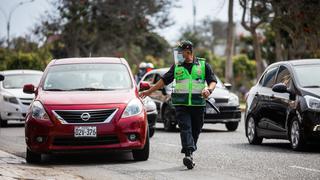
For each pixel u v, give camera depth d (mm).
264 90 31234
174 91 22672
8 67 107875
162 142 33219
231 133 39594
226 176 20797
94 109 24125
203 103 22672
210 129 43625
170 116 41375
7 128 46125
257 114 31297
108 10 110125
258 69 77250
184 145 22500
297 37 71312
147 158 25281
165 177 20734
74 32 112812
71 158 26688
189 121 22609
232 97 41031
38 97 25344
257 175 20891
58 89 26250
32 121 24328
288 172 21453
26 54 108438
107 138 24078
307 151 28000
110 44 116812
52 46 115562
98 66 27406
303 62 30078
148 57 130750
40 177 20344
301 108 27500
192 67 22641
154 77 43906
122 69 27375
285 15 70875
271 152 27750
